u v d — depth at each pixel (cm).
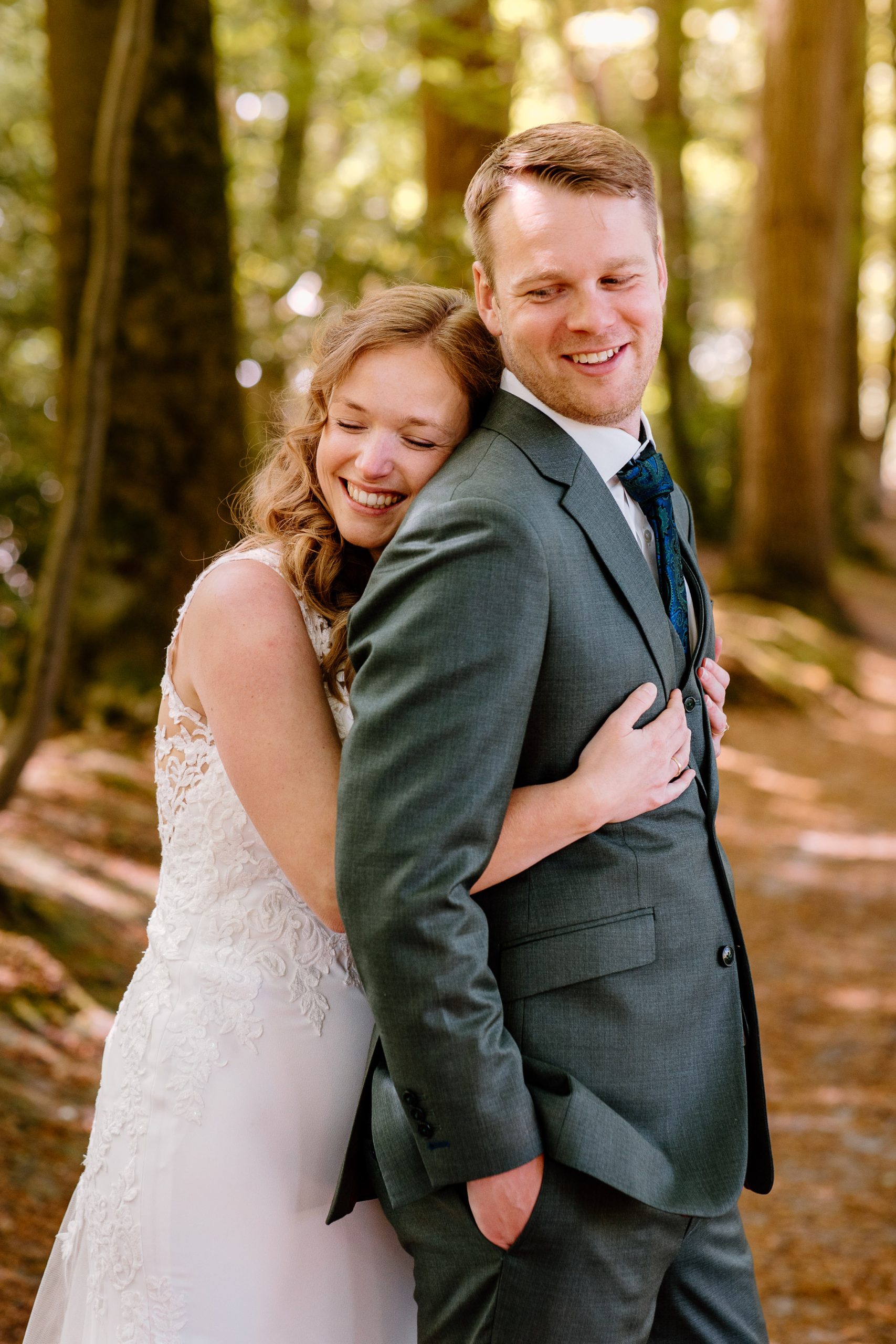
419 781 149
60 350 664
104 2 638
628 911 165
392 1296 186
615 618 164
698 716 179
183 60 646
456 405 180
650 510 178
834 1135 410
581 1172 157
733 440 1803
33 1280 274
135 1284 176
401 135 1395
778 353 1310
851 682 1182
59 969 405
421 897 146
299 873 171
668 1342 178
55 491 693
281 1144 175
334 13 1204
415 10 857
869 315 2873
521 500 159
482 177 173
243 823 179
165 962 183
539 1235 156
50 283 813
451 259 845
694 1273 177
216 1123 174
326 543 185
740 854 734
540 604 155
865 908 649
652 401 1895
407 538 161
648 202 169
